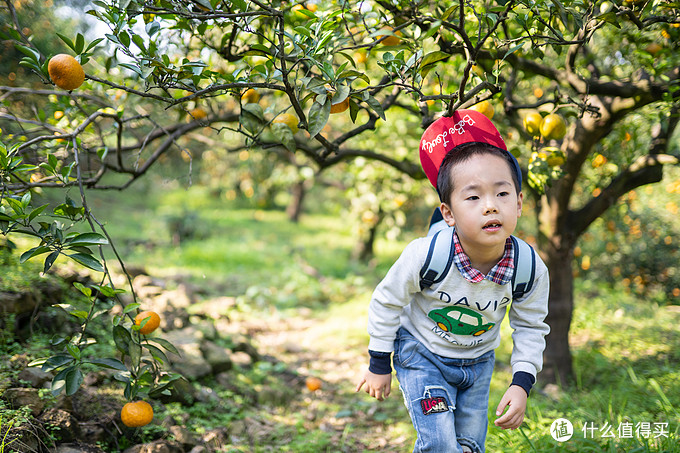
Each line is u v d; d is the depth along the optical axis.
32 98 4.07
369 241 10.20
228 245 11.04
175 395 3.31
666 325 5.44
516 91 4.11
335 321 6.39
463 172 1.72
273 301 7.36
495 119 3.61
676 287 7.04
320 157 3.31
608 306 6.22
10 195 2.15
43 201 4.94
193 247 10.12
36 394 2.51
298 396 4.21
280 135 2.23
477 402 2.05
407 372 2.02
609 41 3.03
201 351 4.03
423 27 2.32
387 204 6.82
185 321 4.64
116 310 3.97
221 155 11.02
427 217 11.27
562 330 3.95
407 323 2.08
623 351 4.66
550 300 3.96
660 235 7.31
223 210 17.48
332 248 12.23
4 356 2.81
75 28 5.00
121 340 2.05
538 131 2.53
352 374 4.70
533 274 1.87
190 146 6.39
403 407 3.90
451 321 1.91
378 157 3.81
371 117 2.56
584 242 7.62
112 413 2.77
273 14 1.86
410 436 3.30
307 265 9.41
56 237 1.90
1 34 2.46
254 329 5.96
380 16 2.32
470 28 2.39
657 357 4.41
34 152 2.83
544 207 3.83
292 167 9.14
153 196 17.48
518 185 1.82
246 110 2.30
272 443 3.30
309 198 21.86
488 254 1.81
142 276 5.77
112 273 5.23
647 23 2.23
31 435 2.30
